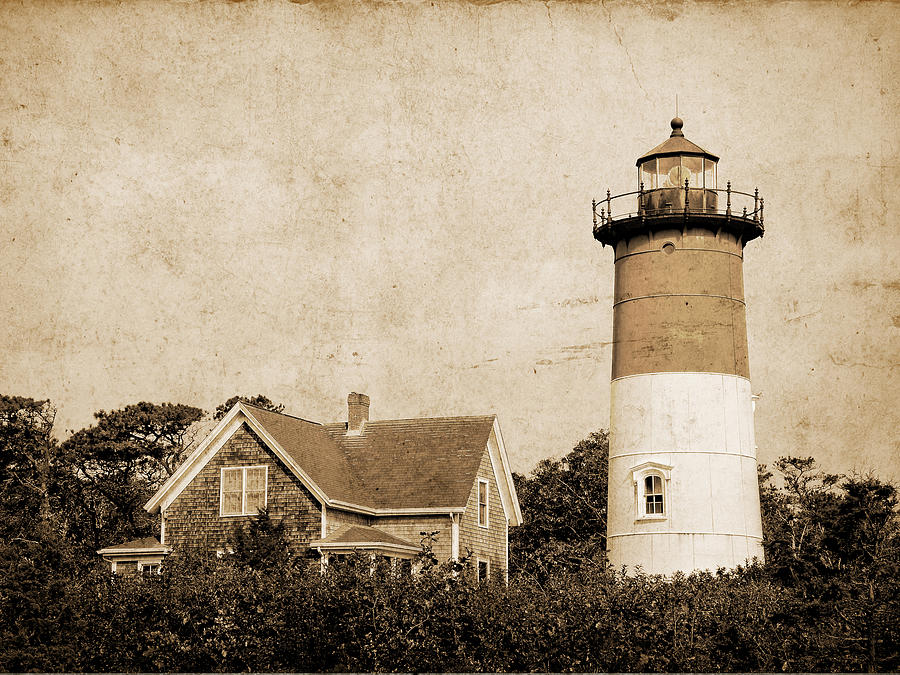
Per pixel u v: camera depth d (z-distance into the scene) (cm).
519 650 2455
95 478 6162
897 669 2352
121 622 2827
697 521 3794
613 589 2530
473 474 4191
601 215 4050
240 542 3525
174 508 4081
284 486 3959
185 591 2809
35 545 3569
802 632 2445
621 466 3938
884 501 3150
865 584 2597
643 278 3978
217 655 2717
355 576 2667
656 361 3909
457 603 2545
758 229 3947
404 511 4094
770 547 3934
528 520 5694
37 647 2823
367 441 4469
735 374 3903
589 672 2403
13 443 5619
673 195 3978
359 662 2561
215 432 4062
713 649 2420
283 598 2697
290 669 2642
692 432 3844
